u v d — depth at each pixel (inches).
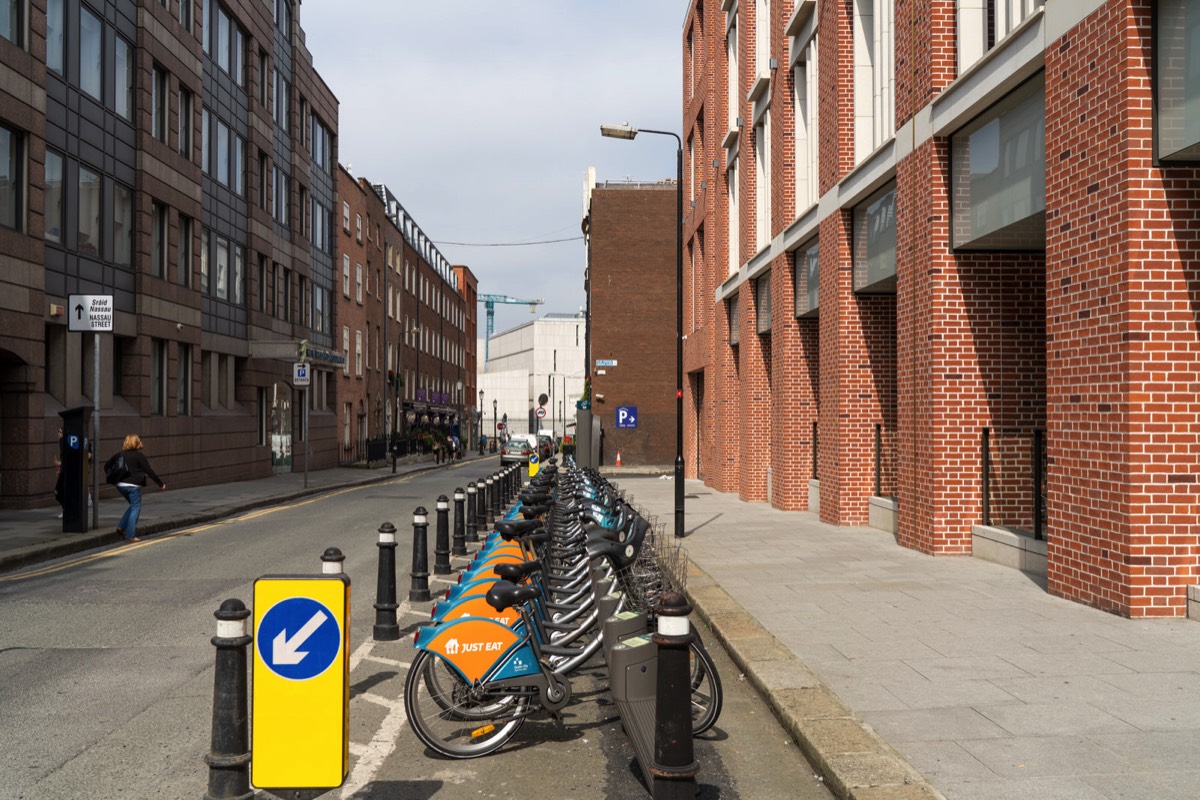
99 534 553.9
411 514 768.9
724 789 177.2
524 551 289.1
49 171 740.0
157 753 197.5
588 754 201.5
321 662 155.5
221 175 1130.7
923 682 228.4
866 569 414.6
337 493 1053.2
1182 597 300.5
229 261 1158.3
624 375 1882.4
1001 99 402.3
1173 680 227.5
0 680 255.4
